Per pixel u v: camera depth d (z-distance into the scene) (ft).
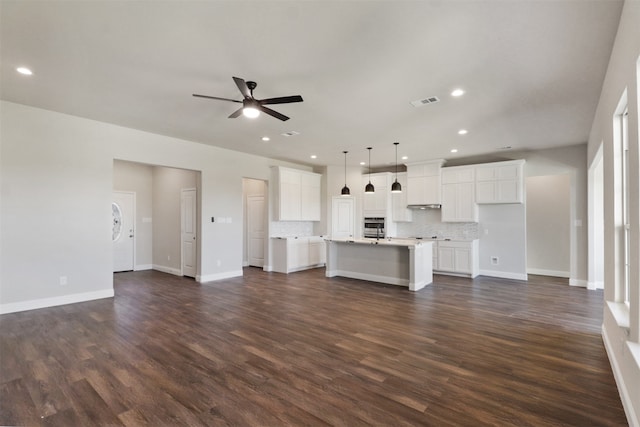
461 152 22.72
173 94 12.57
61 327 12.37
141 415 7.01
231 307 15.30
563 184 23.82
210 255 21.67
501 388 8.14
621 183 9.30
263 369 9.13
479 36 8.55
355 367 9.27
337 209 28.76
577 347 10.66
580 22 7.90
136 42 8.96
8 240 13.88
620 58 7.88
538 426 6.68
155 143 18.44
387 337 11.54
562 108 13.79
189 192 23.09
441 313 14.44
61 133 15.12
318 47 9.17
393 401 7.58
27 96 12.93
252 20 7.95
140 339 11.25
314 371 9.02
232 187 22.91
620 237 9.40
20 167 14.10
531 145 20.58
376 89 11.94
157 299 16.70
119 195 24.95
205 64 10.19
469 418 6.94
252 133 18.16
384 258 21.24
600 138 12.42
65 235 15.38
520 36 8.53
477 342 11.08
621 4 7.26
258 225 28.55
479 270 24.20
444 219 24.81
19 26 8.19
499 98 12.72
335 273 23.57
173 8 7.50
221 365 9.36
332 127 16.78
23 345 10.66
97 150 16.25
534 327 12.59
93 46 9.18
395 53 9.45
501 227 23.31
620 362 7.95
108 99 13.16
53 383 8.29
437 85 11.57
